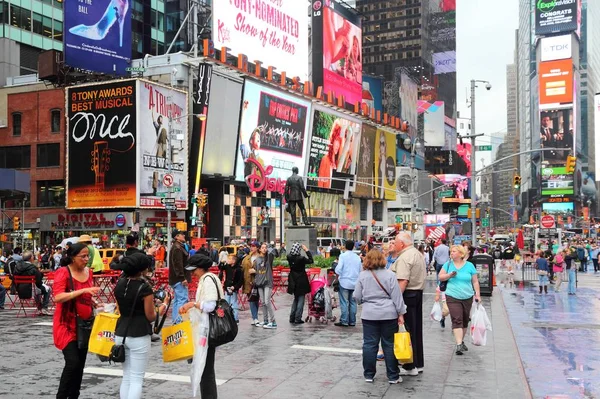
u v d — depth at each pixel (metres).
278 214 65.62
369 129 83.06
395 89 127.00
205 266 7.47
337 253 21.14
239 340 12.98
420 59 169.25
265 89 60.66
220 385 8.98
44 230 50.50
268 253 14.96
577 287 27.86
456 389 8.77
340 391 8.66
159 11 80.75
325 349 11.95
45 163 51.81
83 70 50.62
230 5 57.47
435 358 11.09
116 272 21.02
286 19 66.69
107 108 47.88
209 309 7.27
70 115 49.41
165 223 49.41
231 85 55.56
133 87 46.94
